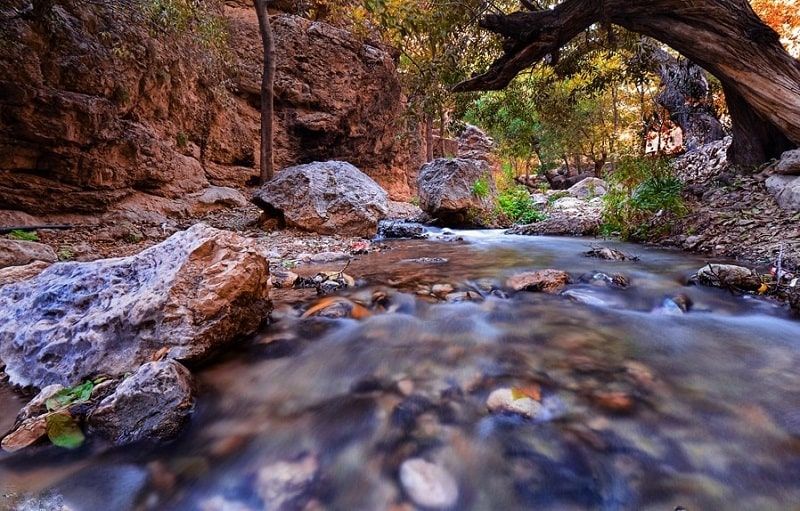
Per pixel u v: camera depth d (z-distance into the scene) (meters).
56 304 2.33
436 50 8.16
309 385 2.04
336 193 7.82
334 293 3.54
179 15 7.47
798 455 1.52
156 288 2.19
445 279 4.13
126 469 1.50
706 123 11.93
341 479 1.45
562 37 7.02
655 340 2.58
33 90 5.94
